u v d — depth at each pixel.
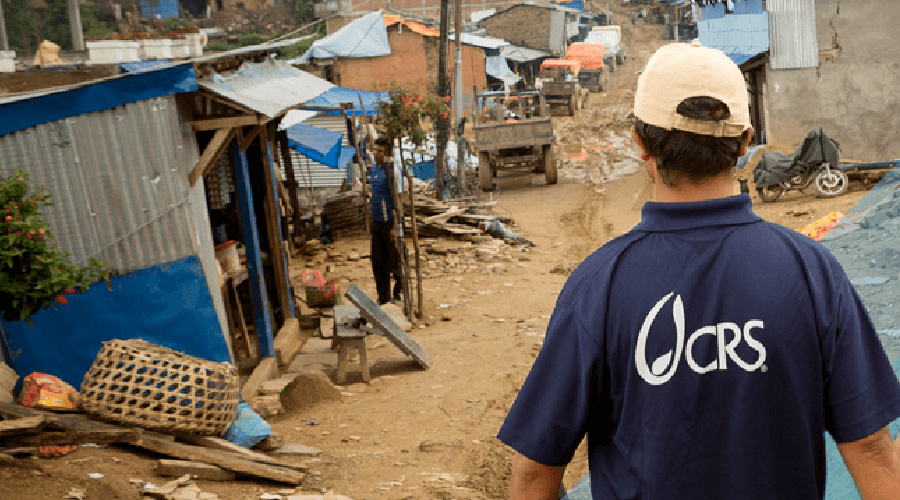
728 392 1.29
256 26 69.06
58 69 12.45
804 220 13.32
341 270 12.90
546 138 22.97
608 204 19.14
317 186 21.36
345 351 7.21
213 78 6.70
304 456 5.23
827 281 1.32
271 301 9.31
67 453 4.34
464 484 4.84
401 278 10.22
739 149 1.38
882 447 1.32
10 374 4.90
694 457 1.30
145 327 5.99
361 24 37.69
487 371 7.31
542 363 1.44
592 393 1.39
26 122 5.57
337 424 6.01
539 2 57.53
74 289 5.00
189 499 4.11
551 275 12.04
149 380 4.71
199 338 6.14
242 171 7.72
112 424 4.64
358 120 20.86
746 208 1.37
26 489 3.80
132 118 5.88
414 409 6.34
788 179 15.65
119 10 62.00
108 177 5.85
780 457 1.29
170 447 4.61
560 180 24.03
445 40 20.84
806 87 19.16
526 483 1.44
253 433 5.14
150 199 5.96
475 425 5.92
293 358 8.42
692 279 1.32
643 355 1.33
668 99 1.35
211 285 6.65
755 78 21.41
